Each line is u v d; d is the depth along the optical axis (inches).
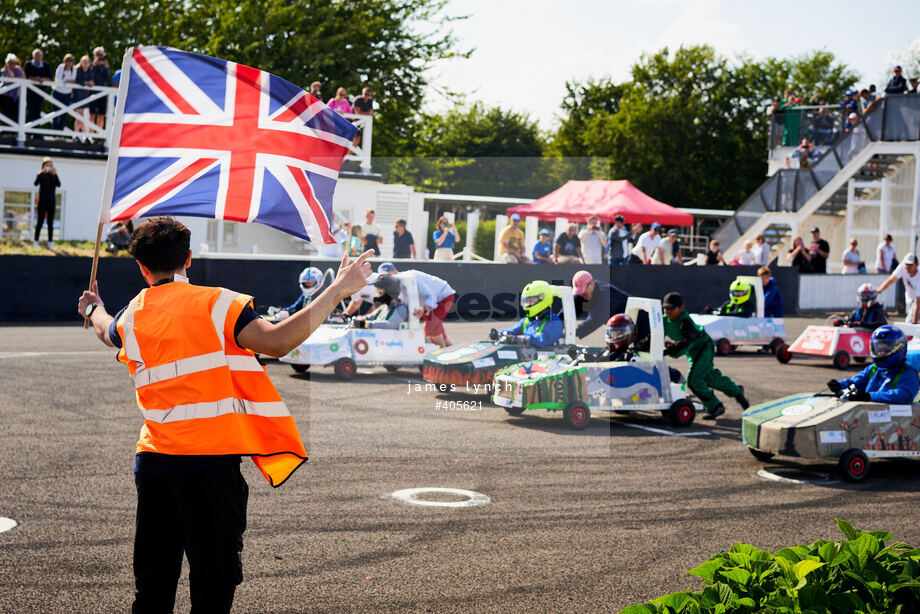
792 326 958.4
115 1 1624.0
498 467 335.0
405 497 291.0
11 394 450.9
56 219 964.6
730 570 133.2
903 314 1126.4
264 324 148.1
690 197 2608.3
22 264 773.9
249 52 1517.0
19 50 1604.3
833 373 645.3
